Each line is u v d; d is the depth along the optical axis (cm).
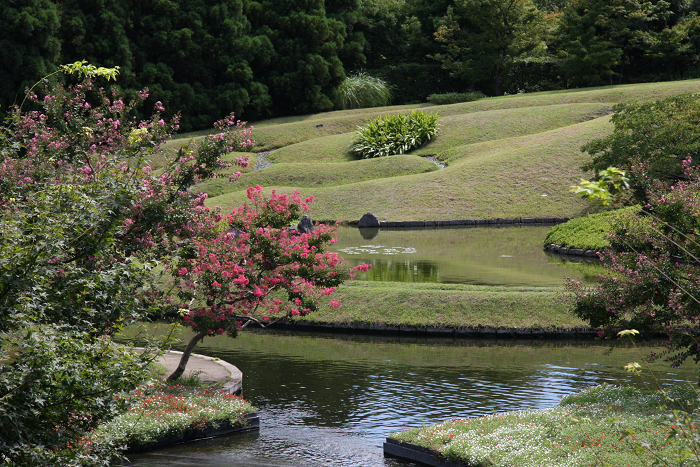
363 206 4300
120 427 1034
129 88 5788
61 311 617
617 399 1105
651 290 1085
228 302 1307
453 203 4188
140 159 1140
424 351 1698
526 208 4047
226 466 984
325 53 6719
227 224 1362
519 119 5459
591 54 6481
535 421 1041
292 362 1603
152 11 6050
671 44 6519
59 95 1207
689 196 1114
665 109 3148
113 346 646
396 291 2023
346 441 1102
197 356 1602
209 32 6316
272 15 6644
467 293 1969
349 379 1456
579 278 2298
